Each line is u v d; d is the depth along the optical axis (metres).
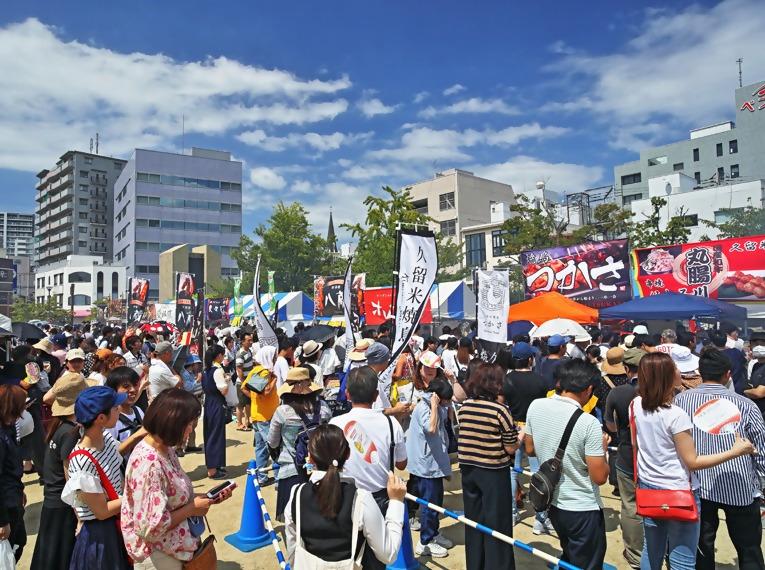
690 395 3.99
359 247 30.11
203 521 3.28
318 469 2.81
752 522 3.72
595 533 3.50
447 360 9.30
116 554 3.26
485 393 4.38
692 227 45.00
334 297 20.75
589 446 3.48
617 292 13.59
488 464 4.21
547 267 14.86
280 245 46.31
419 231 6.78
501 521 4.18
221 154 89.25
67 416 4.04
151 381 6.98
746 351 10.19
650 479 3.53
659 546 3.57
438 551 5.13
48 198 110.69
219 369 8.05
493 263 56.69
